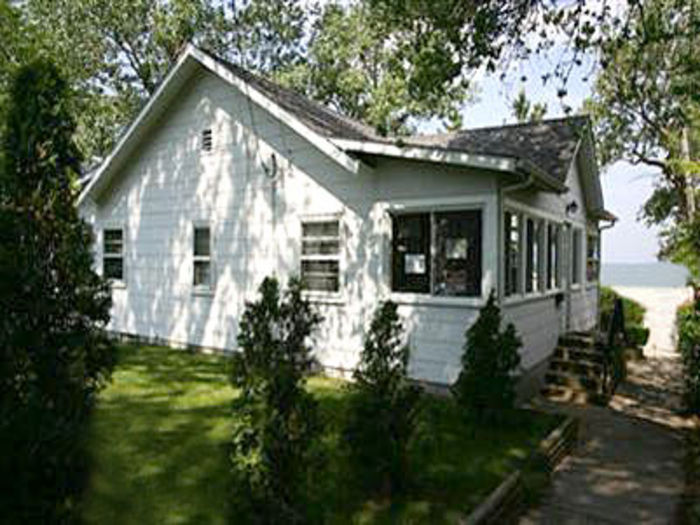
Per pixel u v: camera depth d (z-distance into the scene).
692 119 11.08
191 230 11.91
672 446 6.93
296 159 10.12
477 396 6.97
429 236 8.60
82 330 3.41
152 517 4.39
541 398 9.44
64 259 3.35
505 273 8.32
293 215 10.21
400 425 4.97
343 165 8.79
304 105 11.74
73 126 3.58
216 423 6.75
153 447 5.91
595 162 12.90
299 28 22.84
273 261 10.54
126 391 8.32
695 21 7.36
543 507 5.10
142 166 12.84
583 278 14.23
